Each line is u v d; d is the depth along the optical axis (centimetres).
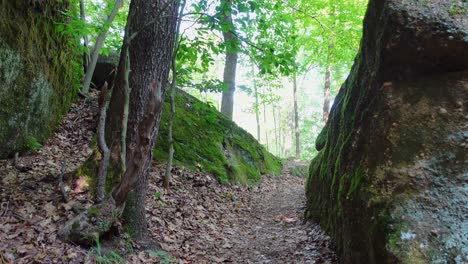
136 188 435
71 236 369
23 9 623
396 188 289
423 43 311
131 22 457
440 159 286
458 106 301
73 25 708
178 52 639
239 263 437
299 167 1359
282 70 631
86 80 969
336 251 430
